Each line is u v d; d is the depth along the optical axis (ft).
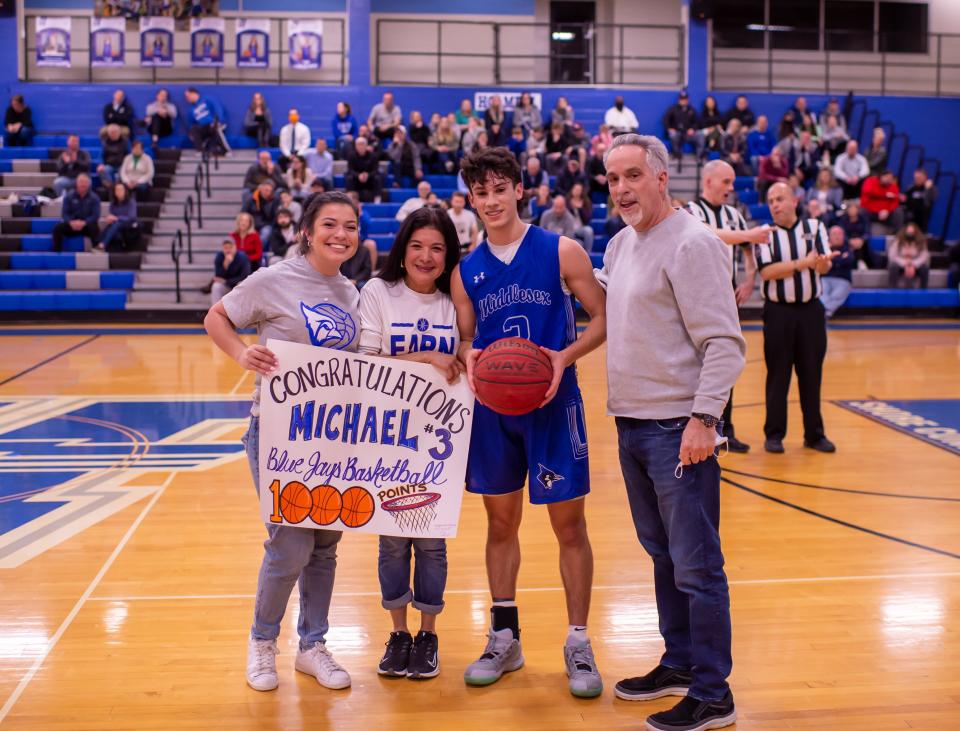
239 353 8.87
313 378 9.03
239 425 21.22
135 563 12.59
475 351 8.89
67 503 15.39
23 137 50.21
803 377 18.97
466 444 9.20
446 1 55.93
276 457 9.04
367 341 9.31
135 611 10.95
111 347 33.42
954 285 44.93
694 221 8.44
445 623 10.75
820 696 8.92
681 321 8.42
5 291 40.98
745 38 57.26
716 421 8.07
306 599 9.48
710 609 8.32
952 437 20.36
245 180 44.09
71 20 53.26
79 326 39.45
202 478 16.98
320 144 46.01
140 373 27.96
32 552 13.00
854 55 57.82
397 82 56.08
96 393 24.89
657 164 8.35
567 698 9.00
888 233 47.29
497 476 9.27
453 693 9.09
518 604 11.28
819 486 16.60
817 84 57.82
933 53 58.08
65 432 20.52
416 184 47.73
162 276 42.39
